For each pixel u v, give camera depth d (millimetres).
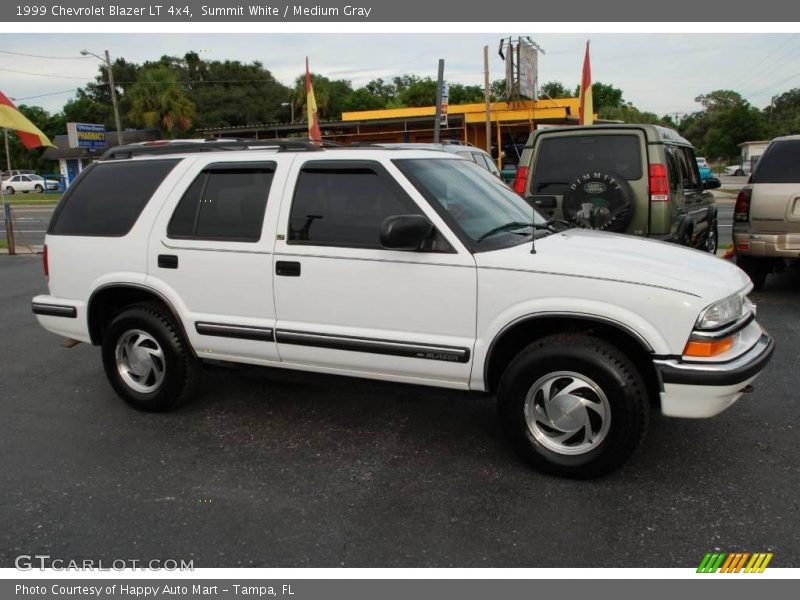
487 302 3670
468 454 4066
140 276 4633
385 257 3871
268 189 4281
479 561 3029
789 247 7270
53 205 34500
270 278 4211
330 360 4121
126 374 4867
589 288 3488
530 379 3645
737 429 4309
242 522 3383
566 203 6773
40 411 4941
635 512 3375
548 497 3535
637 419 3477
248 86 66188
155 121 47125
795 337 6242
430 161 4250
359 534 3254
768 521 3275
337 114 62094
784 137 7453
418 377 3936
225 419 4703
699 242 8984
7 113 12172
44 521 3430
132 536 3287
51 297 5031
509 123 22625
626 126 6895
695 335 3348
